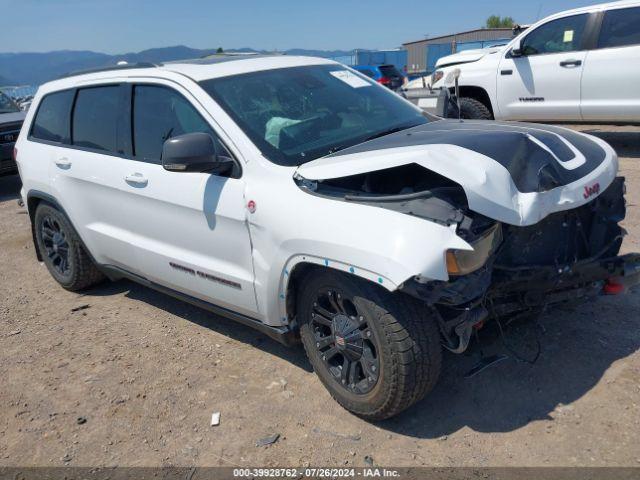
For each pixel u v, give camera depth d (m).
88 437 3.25
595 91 8.18
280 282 3.23
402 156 2.86
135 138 4.12
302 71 4.12
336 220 2.88
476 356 3.55
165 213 3.85
